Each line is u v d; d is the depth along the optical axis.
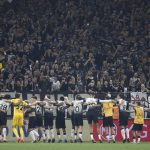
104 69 80.69
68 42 85.81
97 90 73.00
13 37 84.44
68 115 67.44
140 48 88.94
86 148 48.00
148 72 83.00
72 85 73.81
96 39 89.25
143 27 93.69
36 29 87.25
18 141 59.34
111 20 92.94
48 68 76.75
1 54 79.69
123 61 84.00
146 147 51.12
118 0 96.56
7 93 66.44
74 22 90.69
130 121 67.38
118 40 89.88
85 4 94.38
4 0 91.81
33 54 81.12
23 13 90.88
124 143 60.59
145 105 70.94
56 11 92.06
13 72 75.38
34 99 61.03
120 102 62.97
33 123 60.44
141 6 97.06
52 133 62.28
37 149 45.84
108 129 63.88
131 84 77.00
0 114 60.34
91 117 61.69
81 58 81.69
